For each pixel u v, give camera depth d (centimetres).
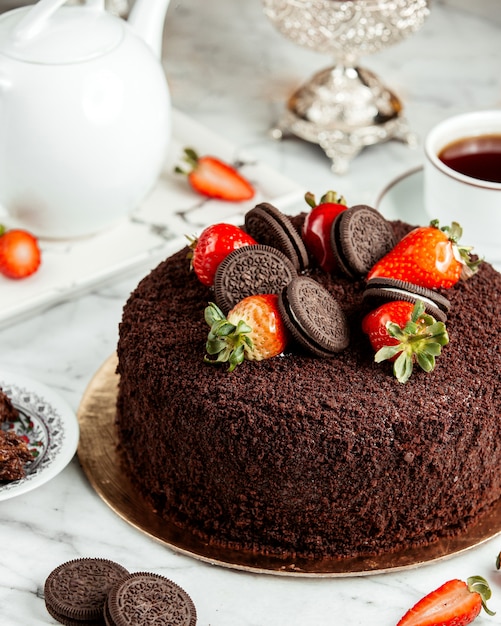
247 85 403
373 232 258
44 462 246
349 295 251
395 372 227
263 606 225
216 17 442
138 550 238
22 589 228
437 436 223
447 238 248
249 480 228
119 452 258
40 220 312
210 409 225
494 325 247
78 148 297
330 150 358
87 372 287
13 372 280
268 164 364
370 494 227
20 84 292
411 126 380
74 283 304
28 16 296
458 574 234
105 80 297
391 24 347
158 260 317
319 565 231
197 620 221
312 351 233
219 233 249
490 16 439
